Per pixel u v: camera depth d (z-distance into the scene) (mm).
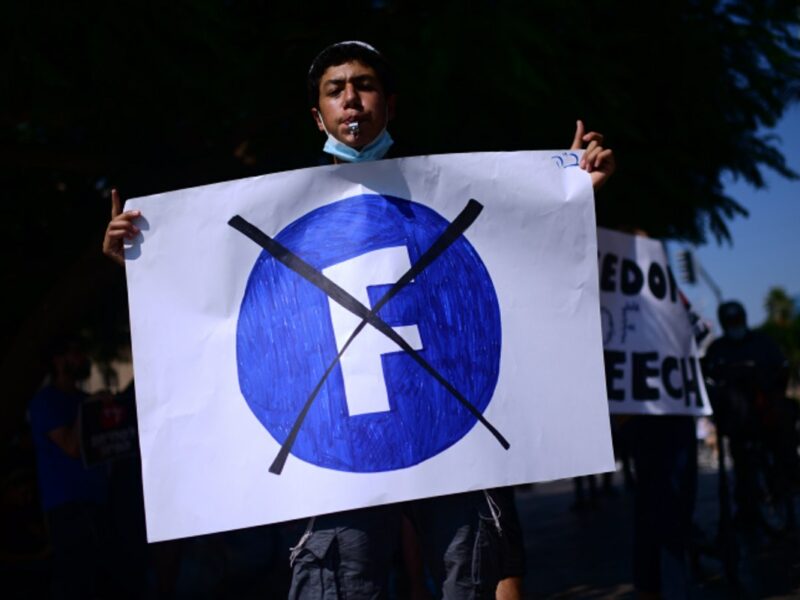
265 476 2486
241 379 2551
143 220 2627
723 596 5066
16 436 8109
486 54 4793
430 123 5148
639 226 6699
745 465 7191
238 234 2621
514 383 2582
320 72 2688
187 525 2482
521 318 2631
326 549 2416
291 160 6809
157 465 2512
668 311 4641
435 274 2604
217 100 5188
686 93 6098
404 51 5074
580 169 2758
